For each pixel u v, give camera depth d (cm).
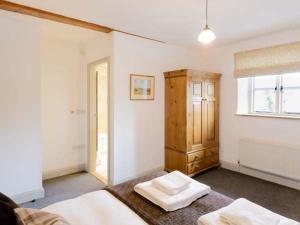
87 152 390
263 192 303
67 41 371
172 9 243
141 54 343
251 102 380
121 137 325
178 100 356
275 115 339
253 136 360
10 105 258
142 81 347
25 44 268
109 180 325
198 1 224
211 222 133
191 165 354
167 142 380
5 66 254
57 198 285
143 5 233
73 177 364
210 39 198
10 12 245
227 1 223
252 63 353
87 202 165
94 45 358
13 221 102
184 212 153
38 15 254
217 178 356
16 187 265
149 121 362
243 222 127
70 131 383
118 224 137
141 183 190
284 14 257
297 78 321
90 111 381
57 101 366
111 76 316
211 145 391
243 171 377
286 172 316
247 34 331
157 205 161
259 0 221
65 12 251
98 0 222
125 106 328
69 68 378
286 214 246
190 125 351
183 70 340
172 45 388
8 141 258
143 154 356
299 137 308
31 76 273
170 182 179
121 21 279
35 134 278
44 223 103
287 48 313
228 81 392
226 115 398
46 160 357
